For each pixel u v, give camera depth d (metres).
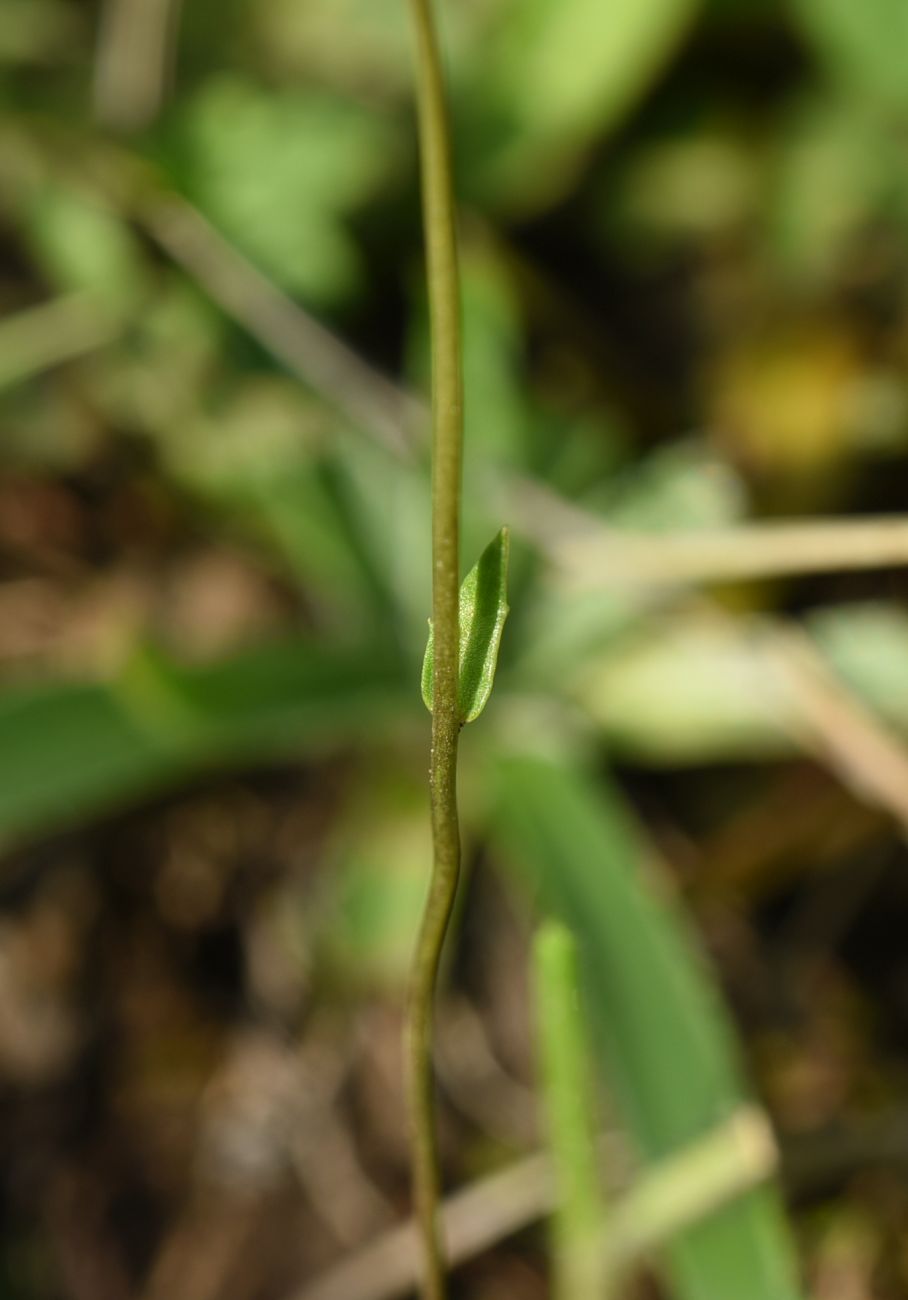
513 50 0.51
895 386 0.46
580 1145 0.26
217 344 0.48
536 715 0.43
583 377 0.50
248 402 0.48
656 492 0.44
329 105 0.48
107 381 0.49
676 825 0.44
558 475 0.45
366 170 0.47
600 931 0.36
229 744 0.40
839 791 0.41
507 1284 0.40
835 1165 0.37
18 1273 0.41
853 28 0.48
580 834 0.38
